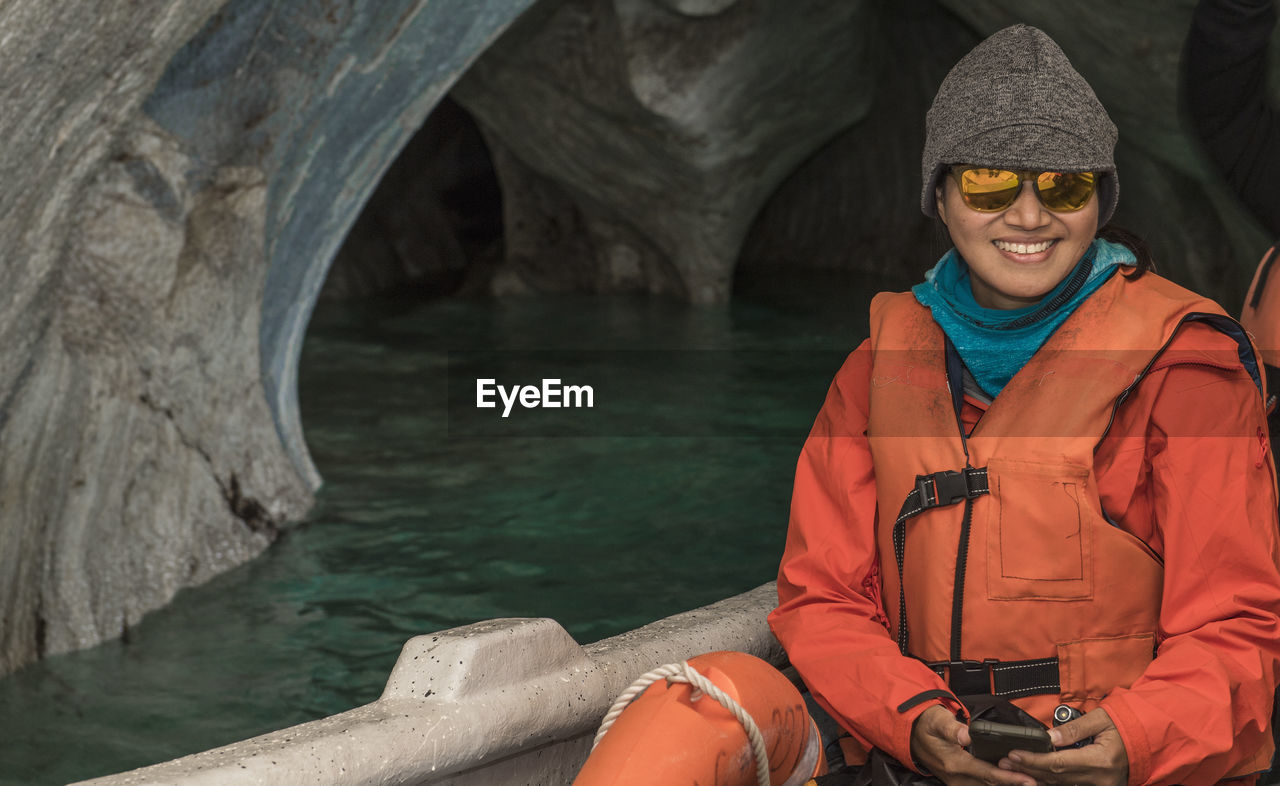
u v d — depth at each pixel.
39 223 3.34
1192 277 8.52
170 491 4.37
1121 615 1.55
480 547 4.70
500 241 12.30
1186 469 1.52
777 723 1.56
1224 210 7.79
